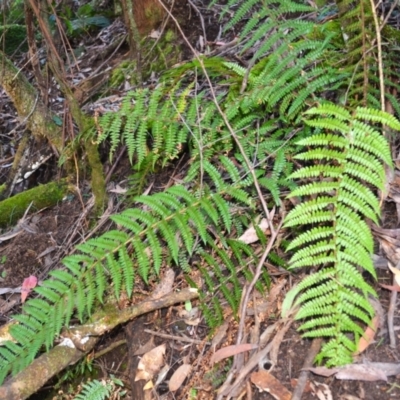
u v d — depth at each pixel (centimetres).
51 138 150
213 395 91
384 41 108
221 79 135
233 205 108
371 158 84
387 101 106
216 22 166
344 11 106
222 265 107
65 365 101
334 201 84
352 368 84
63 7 201
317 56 100
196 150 108
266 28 104
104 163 146
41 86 143
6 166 178
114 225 130
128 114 113
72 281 97
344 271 82
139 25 169
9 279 138
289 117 106
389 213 102
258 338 93
